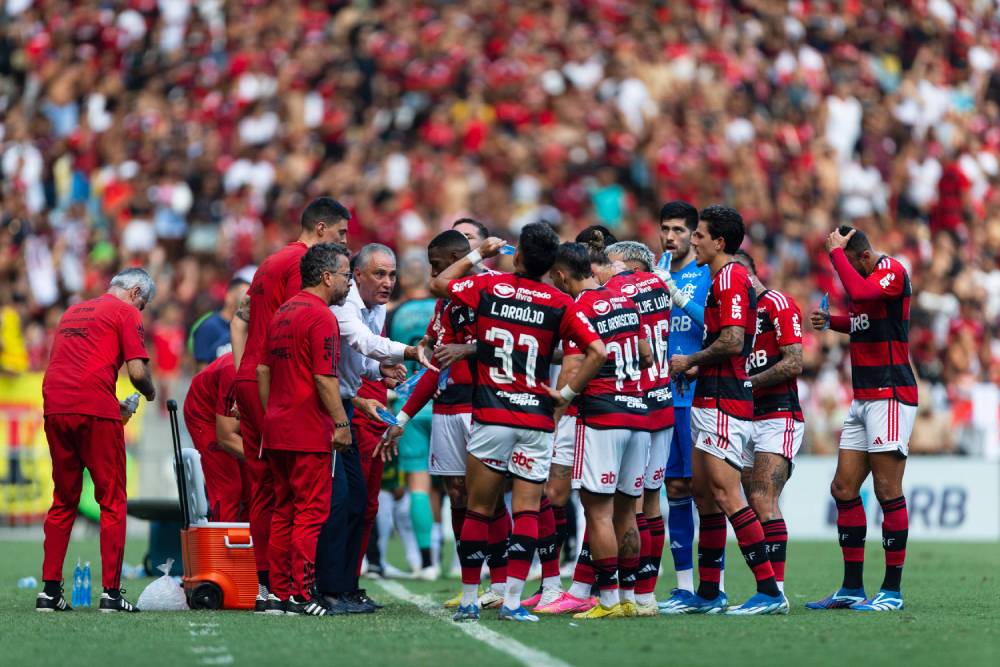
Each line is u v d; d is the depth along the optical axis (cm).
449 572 4056
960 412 6316
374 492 2906
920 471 5584
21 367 5694
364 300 2834
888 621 2477
